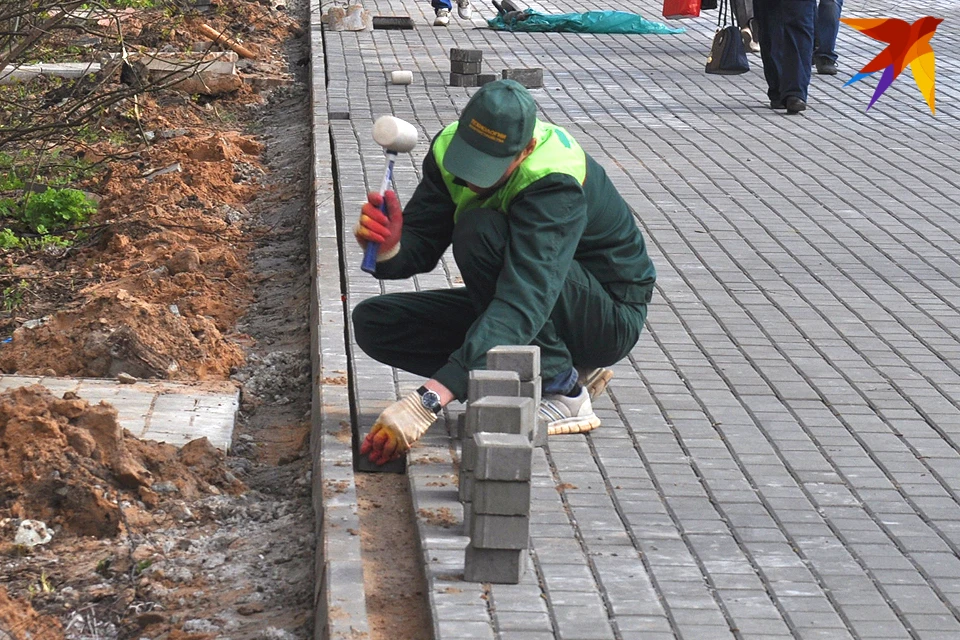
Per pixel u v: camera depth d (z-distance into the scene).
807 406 13.21
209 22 37.84
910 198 21.86
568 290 11.45
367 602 9.30
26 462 11.13
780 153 24.75
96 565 10.34
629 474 11.37
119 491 11.32
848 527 10.51
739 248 18.89
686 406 13.09
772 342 15.16
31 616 9.38
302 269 18.92
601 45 37.34
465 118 10.52
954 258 18.75
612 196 11.74
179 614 9.62
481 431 9.52
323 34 37.31
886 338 15.42
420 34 38.16
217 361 15.05
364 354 14.02
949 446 12.30
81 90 25.02
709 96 30.22
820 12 33.41
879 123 27.81
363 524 10.50
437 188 11.71
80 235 21.25
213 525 11.16
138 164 24.31
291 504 11.52
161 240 19.67
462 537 9.98
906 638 8.79
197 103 29.91
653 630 8.73
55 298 17.92
